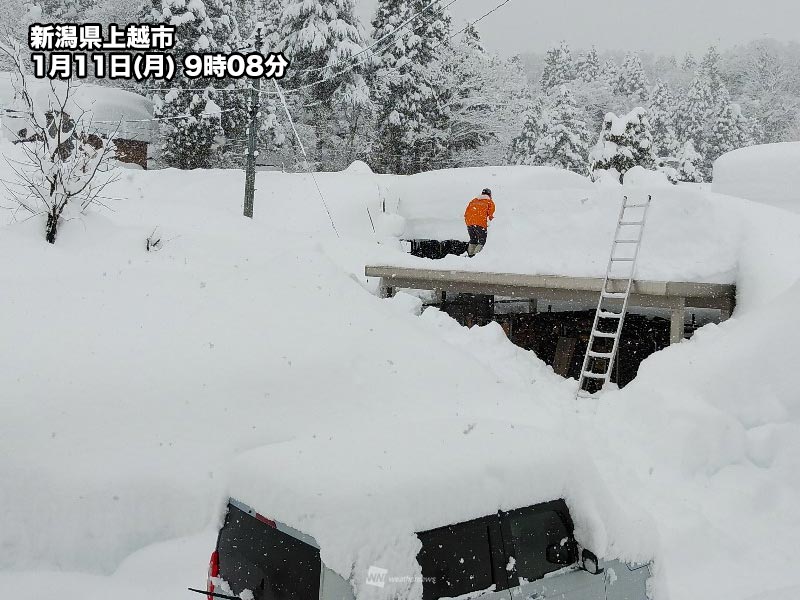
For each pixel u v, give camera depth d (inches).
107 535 259.1
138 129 1611.7
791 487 331.0
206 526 270.8
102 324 350.0
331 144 1854.1
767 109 3656.5
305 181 1109.7
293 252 490.9
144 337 345.7
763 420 364.8
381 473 163.2
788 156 801.6
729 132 2817.4
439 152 1815.9
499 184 932.0
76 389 302.2
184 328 359.9
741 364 381.7
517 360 491.5
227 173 1133.7
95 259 428.5
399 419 339.9
